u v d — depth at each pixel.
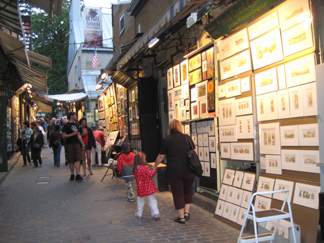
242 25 5.37
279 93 4.57
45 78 16.64
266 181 4.72
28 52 11.48
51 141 13.33
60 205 6.78
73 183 9.37
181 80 8.13
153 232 4.91
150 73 11.84
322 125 3.85
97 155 13.17
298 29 4.25
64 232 5.00
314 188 3.94
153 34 7.20
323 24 4.11
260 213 3.54
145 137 10.54
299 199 4.10
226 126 5.80
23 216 5.96
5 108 11.06
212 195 7.17
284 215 3.44
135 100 11.31
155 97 10.87
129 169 6.95
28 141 13.81
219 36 5.95
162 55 10.71
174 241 4.51
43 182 9.60
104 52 30.36
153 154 10.52
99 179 10.01
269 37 4.75
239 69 5.45
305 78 4.14
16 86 17.84
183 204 5.31
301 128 4.20
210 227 5.09
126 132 12.75
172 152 5.38
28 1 8.46
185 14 6.09
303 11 4.16
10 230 5.14
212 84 6.55
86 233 4.93
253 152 5.09
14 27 8.63
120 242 4.51
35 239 4.70
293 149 4.32
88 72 28.16
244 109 5.30
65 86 45.31
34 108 37.09
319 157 3.91
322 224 3.73
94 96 24.64
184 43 8.84
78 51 31.52
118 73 11.39
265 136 4.84
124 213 6.06
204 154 6.89
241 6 5.07
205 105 6.88
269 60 4.76
